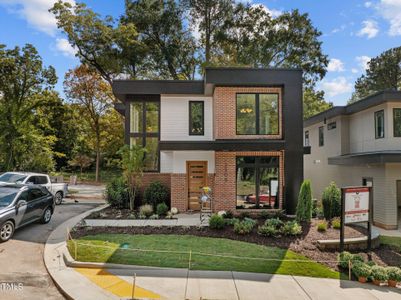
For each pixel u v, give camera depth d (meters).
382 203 13.80
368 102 14.95
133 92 14.68
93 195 22.16
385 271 7.18
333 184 12.94
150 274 7.02
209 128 15.02
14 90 23.36
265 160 13.54
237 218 11.84
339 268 7.95
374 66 43.94
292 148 13.18
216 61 29.73
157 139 15.45
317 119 20.41
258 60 29.62
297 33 29.14
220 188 13.35
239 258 8.03
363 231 10.55
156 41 30.73
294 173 13.14
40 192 11.67
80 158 40.59
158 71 32.03
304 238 9.70
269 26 29.16
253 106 13.65
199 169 14.22
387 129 14.16
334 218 11.95
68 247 8.59
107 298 5.82
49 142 26.78
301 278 7.13
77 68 32.41
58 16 27.22
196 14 29.38
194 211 13.74
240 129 13.59
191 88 14.73
